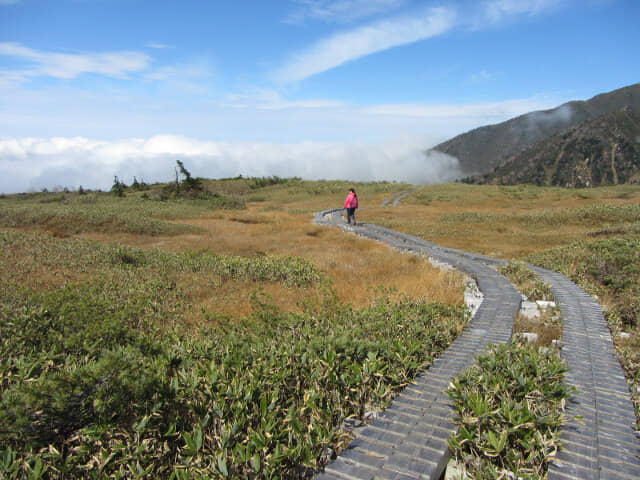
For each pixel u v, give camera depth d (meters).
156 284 8.75
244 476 2.61
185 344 4.75
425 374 4.17
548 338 5.80
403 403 3.54
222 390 3.31
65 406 2.83
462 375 4.02
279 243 17.23
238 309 7.68
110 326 4.98
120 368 3.11
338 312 6.50
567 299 7.57
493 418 3.09
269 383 3.60
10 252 11.14
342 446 3.10
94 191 58.16
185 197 38.97
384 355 4.21
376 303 7.25
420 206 45.19
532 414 3.11
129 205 28.97
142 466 2.72
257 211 37.56
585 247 12.57
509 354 4.23
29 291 7.19
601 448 3.03
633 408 3.66
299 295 8.84
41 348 4.64
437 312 6.26
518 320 6.38
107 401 2.95
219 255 12.83
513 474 2.74
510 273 10.38
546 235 19.58
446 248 15.58
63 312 5.54
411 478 2.55
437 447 2.88
